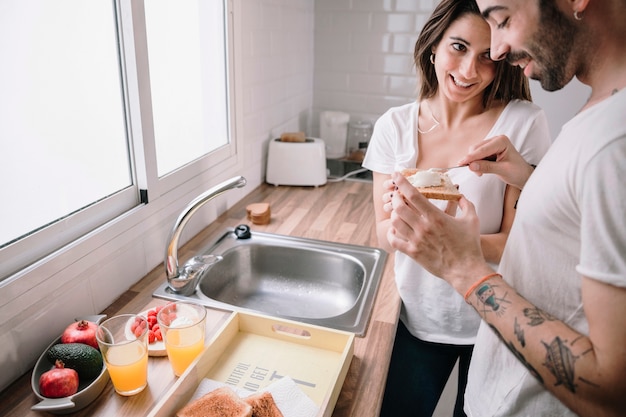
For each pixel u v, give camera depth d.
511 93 1.14
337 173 2.23
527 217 0.69
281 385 0.84
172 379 0.89
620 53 0.58
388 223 1.24
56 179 1.01
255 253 1.49
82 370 0.84
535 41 0.62
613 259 0.50
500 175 1.01
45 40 0.95
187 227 1.47
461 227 0.73
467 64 1.01
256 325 1.00
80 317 1.04
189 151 1.53
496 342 0.85
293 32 2.20
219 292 1.39
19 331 0.88
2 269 0.87
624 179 0.50
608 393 0.52
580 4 0.56
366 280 1.28
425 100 1.23
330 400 0.77
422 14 2.27
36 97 0.94
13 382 0.88
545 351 0.58
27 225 0.94
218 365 0.92
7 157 0.89
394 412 1.40
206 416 0.75
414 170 1.12
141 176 1.24
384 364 0.94
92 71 1.08
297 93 2.37
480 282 0.69
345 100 2.54
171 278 1.16
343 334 0.95
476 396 0.90
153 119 1.31
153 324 1.00
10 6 0.87
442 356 1.30
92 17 1.06
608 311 0.51
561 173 0.60
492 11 0.64
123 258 1.17
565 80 0.64
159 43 1.32
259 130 1.97
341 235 1.55
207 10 1.53
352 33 2.40
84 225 1.07
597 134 0.54
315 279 1.47
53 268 0.95
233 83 1.67
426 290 1.20
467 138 1.17
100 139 1.13
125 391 0.84
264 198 1.89
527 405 0.79
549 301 0.71
